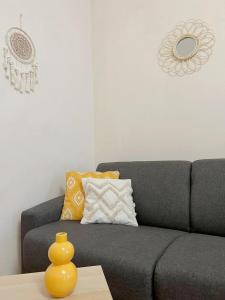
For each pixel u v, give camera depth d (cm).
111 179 200
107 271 138
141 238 160
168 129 233
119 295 136
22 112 200
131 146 252
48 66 222
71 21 248
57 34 232
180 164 195
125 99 254
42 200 215
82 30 262
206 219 173
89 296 98
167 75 231
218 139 212
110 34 260
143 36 242
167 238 162
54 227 179
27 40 204
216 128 212
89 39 271
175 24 227
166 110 233
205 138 217
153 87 238
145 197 195
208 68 214
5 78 187
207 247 144
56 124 230
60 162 233
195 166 189
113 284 137
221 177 175
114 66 259
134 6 246
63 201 207
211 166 182
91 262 143
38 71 213
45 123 219
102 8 264
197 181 183
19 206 196
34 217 179
